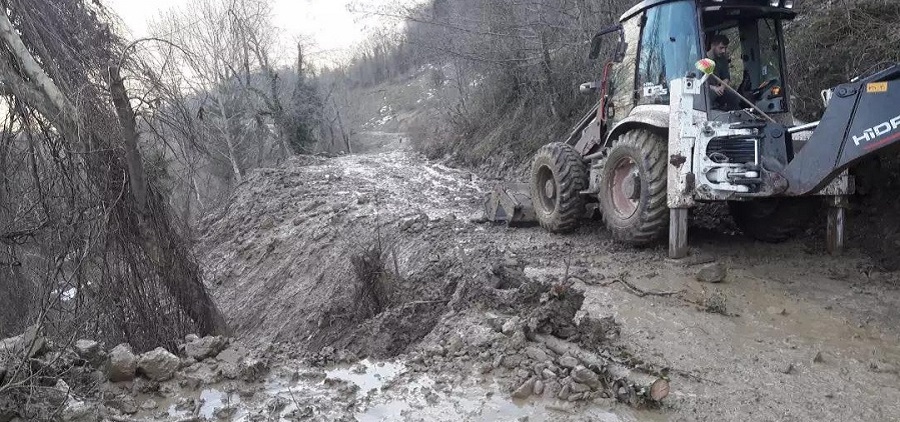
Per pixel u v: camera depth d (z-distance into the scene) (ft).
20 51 17.52
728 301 17.90
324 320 25.81
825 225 22.67
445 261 24.22
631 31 25.17
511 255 24.16
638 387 12.09
